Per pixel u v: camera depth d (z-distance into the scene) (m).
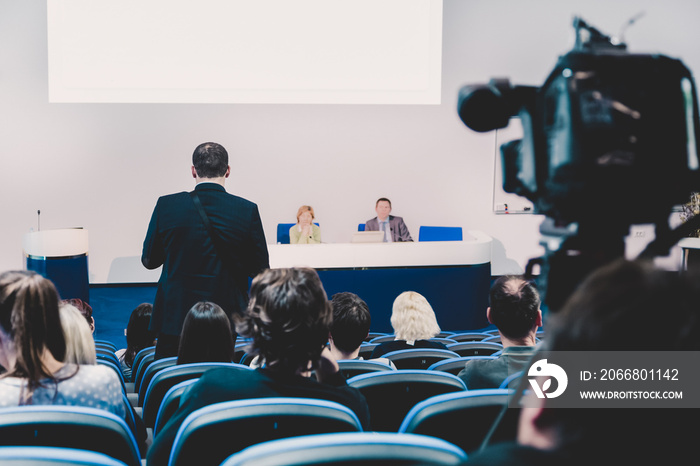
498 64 7.25
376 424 1.54
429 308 2.57
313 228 6.20
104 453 1.11
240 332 1.30
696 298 0.41
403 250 5.27
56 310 1.32
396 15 6.22
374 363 1.79
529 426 0.47
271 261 5.08
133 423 1.66
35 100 6.71
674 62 0.93
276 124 7.10
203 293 2.66
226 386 1.24
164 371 1.75
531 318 1.78
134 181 6.97
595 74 0.95
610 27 7.31
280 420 1.04
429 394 1.52
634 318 0.41
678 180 0.85
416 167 7.34
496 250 7.49
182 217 2.64
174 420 1.24
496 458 0.45
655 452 0.43
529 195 0.97
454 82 7.23
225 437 1.04
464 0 7.13
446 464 0.74
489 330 5.54
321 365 1.42
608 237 0.81
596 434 0.44
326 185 7.24
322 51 6.19
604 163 0.85
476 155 7.38
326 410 1.06
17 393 1.29
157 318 2.70
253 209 2.72
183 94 6.13
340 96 6.24
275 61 6.17
